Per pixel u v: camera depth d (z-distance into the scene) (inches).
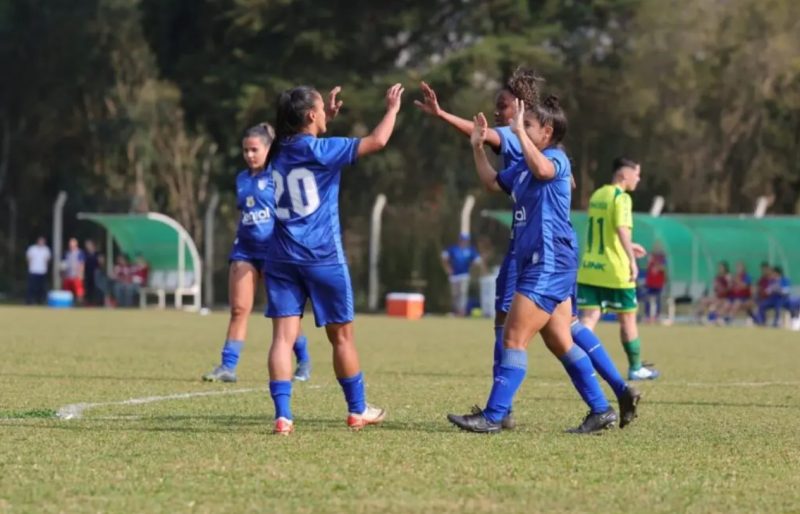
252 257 1946.4
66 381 1897.1
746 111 7347.4
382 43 7076.8
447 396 1726.1
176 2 7298.2
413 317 5211.6
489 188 1337.4
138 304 6530.5
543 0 6998.0
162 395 1695.4
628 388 1358.3
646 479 1026.1
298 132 1278.3
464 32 7037.4
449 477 1017.5
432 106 1384.1
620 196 2121.1
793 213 7455.7
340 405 1589.6
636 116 7362.2
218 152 7588.6
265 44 6879.9
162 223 6003.9
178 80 7234.3
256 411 1496.1
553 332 1331.2
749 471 1079.0
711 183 7460.6
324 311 1289.4
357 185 7347.4
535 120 1305.4
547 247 1285.7
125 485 967.6
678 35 7249.0
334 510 884.0
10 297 7687.0
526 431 1338.6
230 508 887.1
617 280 2119.8
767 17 7278.5
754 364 2546.8
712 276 5191.9
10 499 912.3
